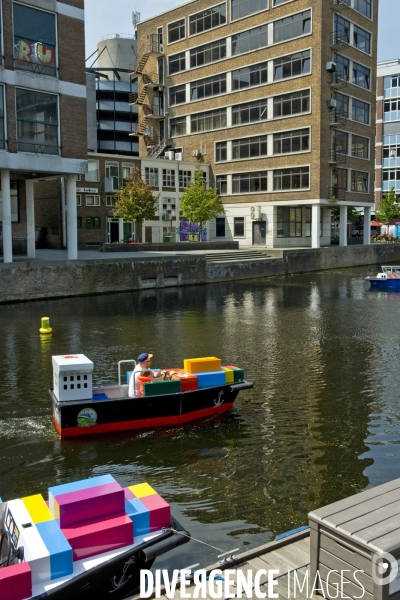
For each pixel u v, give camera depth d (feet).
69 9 88.17
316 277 130.93
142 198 141.38
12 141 83.30
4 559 17.12
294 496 24.72
